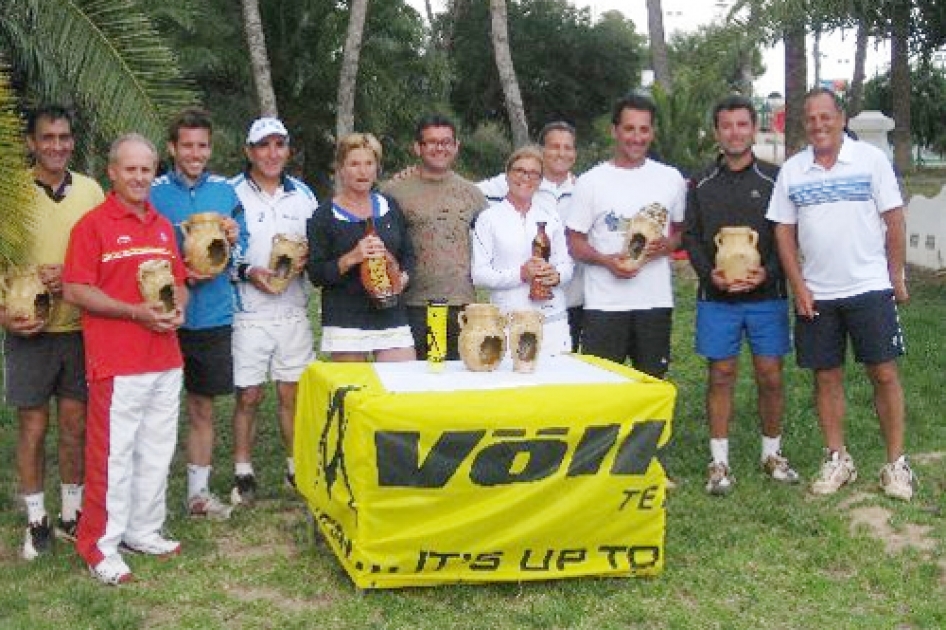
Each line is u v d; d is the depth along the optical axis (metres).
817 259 6.39
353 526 5.03
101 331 5.27
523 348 5.42
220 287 6.07
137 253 5.30
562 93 41.25
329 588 5.20
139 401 5.33
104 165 8.65
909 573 5.36
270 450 7.71
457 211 6.48
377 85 25.28
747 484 6.74
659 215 6.42
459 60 39.69
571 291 7.05
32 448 5.70
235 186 6.29
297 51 24.33
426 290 6.48
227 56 23.25
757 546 5.72
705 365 10.16
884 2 12.62
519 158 6.11
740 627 4.80
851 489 6.59
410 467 4.88
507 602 5.02
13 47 7.38
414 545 4.95
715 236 6.48
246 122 24.42
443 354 5.49
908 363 9.67
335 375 5.38
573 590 5.14
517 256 6.16
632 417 5.10
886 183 6.28
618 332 6.57
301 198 6.40
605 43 41.09
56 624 4.83
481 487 4.95
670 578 5.29
